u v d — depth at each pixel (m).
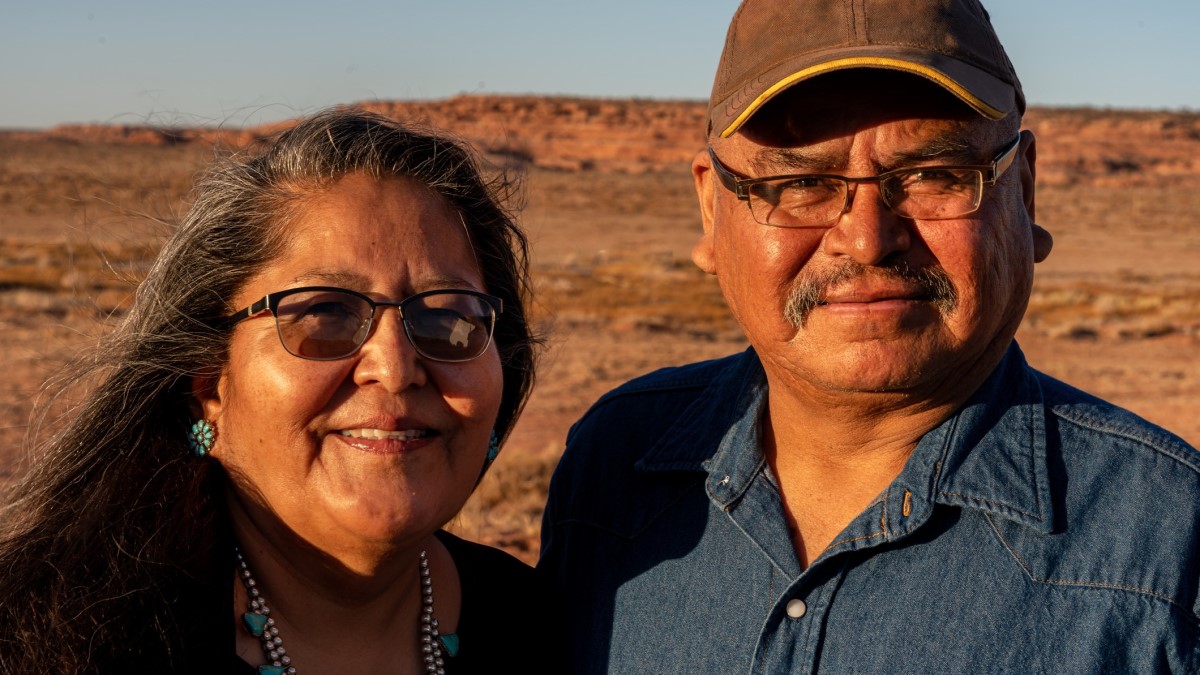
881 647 1.99
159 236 2.38
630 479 2.44
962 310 1.93
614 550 2.39
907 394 2.01
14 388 12.99
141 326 2.04
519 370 2.35
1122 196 98.44
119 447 2.01
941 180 1.92
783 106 1.96
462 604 2.27
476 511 9.10
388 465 1.91
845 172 1.95
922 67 1.82
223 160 2.05
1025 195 2.14
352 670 2.07
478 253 2.15
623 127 135.75
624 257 41.88
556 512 2.58
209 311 1.97
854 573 2.04
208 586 1.95
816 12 1.93
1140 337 24.38
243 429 1.94
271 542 2.00
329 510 1.90
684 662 2.21
